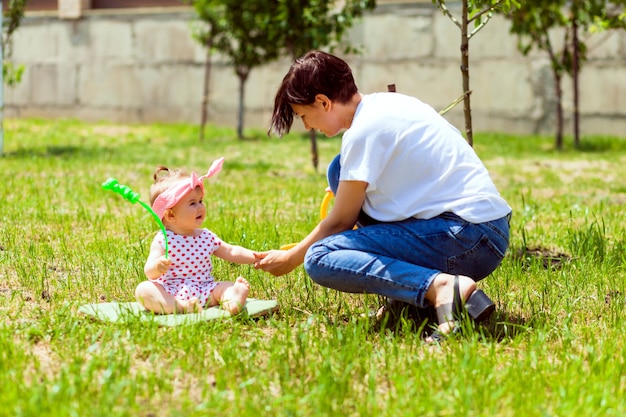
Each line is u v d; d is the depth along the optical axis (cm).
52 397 248
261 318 354
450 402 256
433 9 1462
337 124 345
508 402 261
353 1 938
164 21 1644
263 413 250
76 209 650
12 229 549
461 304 321
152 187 370
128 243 511
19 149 1128
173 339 314
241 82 1412
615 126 1380
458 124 1471
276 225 570
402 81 1491
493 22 1436
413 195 336
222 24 1306
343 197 334
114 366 275
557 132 1245
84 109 1719
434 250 335
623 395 269
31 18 1738
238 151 1217
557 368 293
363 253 334
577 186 853
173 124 1650
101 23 1691
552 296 400
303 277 428
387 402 260
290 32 955
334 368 286
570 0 1364
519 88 1431
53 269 446
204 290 366
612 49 1372
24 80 1753
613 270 452
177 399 263
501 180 912
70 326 329
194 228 369
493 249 341
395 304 364
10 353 290
